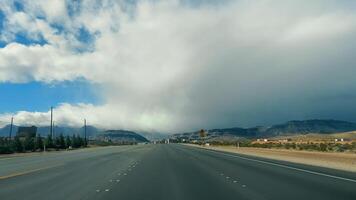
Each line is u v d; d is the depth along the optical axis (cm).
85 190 1897
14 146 10181
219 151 8088
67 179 2500
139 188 1958
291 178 2398
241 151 7825
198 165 3772
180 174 2784
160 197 1636
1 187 2075
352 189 1853
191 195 1688
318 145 9275
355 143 9462
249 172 2889
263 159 4803
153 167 3531
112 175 2742
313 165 3631
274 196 1636
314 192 1753
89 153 7794
